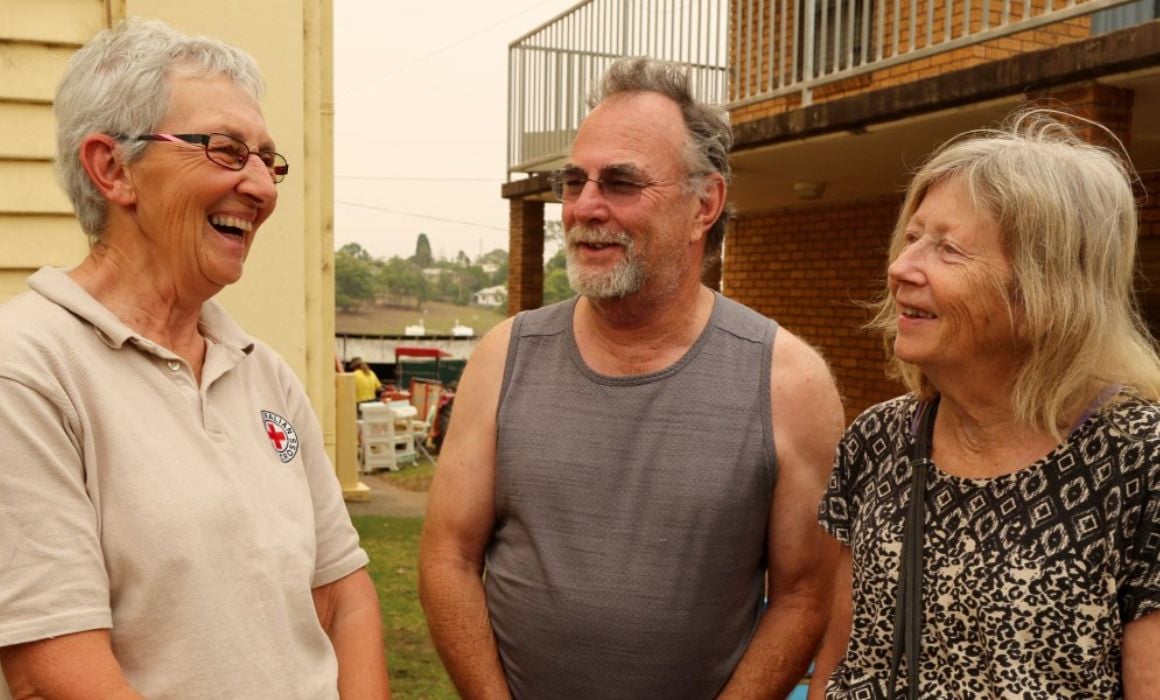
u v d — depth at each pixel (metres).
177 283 1.59
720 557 1.99
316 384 4.57
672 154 2.00
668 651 1.98
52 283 1.50
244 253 1.65
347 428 8.91
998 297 1.46
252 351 1.77
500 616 2.11
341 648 1.86
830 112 5.70
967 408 1.55
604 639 1.98
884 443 1.71
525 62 9.88
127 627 1.42
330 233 5.66
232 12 3.59
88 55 1.56
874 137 5.90
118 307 1.56
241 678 1.48
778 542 2.06
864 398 8.59
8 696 1.40
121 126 1.52
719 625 2.02
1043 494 1.45
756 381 2.03
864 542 1.65
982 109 4.98
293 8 3.71
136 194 1.54
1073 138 1.58
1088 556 1.39
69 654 1.34
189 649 1.44
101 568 1.39
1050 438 1.49
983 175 1.48
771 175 7.61
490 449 2.16
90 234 1.60
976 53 6.56
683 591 1.97
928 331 1.52
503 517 2.14
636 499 1.99
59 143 1.57
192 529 1.46
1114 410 1.44
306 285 4.48
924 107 5.14
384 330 84.12
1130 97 4.47
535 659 2.04
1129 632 1.39
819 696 1.81
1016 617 1.42
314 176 4.49
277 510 1.63
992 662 1.44
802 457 2.04
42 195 3.15
